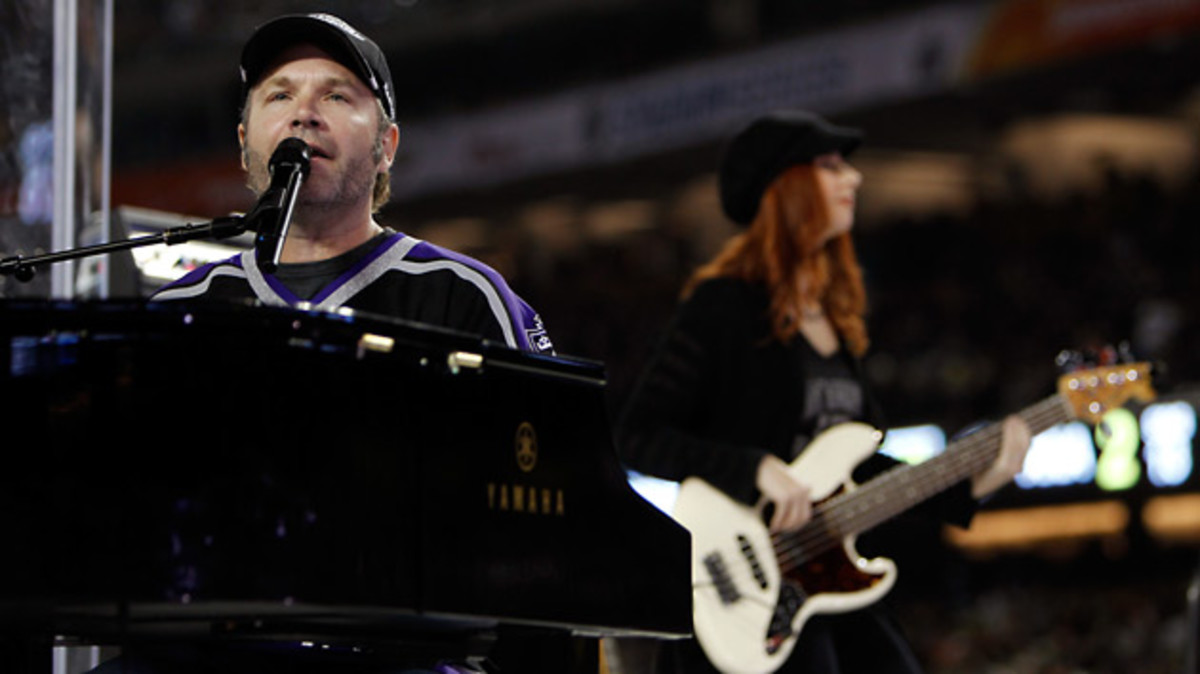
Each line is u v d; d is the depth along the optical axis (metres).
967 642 23.83
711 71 22.69
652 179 24.77
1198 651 5.95
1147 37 19.00
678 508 5.49
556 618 3.11
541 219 27.17
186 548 2.73
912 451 23.94
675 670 5.47
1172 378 23.30
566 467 3.20
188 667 3.38
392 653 3.39
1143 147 25.22
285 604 2.74
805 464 5.54
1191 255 24.61
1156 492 22.23
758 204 5.80
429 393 2.95
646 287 27.75
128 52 27.08
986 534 24.64
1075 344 24.39
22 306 2.76
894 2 23.02
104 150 5.88
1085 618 23.56
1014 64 20.11
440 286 3.69
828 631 5.53
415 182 25.70
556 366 3.17
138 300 2.76
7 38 5.74
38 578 2.73
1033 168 25.48
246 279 3.71
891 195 26.72
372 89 3.71
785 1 24.41
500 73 26.36
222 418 2.77
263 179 3.68
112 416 2.77
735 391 5.61
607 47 25.78
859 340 5.78
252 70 3.70
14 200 5.70
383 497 2.86
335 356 2.84
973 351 24.98
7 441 2.78
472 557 2.96
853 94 21.42
